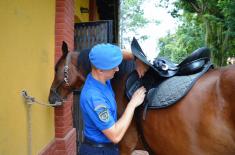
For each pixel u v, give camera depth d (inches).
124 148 119.4
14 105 135.0
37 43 166.2
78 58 136.7
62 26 196.5
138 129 113.6
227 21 461.1
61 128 196.4
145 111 107.9
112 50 95.5
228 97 90.9
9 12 131.6
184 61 108.8
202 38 608.1
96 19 414.3
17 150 137.8
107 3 412.2
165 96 103.9
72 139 216.4
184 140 99.0
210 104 94.6
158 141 106.7
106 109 95.9
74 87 144.7
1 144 121.7
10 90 131.2
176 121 100.3
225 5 437.1
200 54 107.0
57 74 147.4
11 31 133.5
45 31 179.6
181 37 693.3
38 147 165.5
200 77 102.0
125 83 117.9
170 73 110.6
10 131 130.4
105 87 100.3
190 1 589.3
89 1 372.5
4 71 125.5
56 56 196.9
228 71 93.4
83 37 249.0
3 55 125.0
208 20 525.3
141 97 105.9
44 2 177.8
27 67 151.5
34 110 159.5
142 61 109.0
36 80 164.1
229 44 513.0
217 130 92.4
